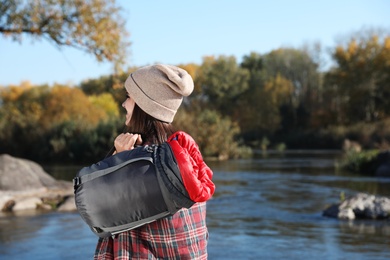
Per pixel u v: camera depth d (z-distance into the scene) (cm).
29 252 793
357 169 2527
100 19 1653
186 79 207
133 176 188
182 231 197
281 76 7569
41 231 978
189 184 187
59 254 779
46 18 1617
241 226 1022
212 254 764
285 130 6631
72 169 3006
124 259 195
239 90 7556
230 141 3875
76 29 1620
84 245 844
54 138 4122
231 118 7231
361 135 4959
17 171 1523
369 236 895
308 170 2630
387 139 4625
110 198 187
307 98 7125
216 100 7538
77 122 4131
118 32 1680
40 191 1532
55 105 5025
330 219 1097
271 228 993
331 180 2100
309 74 7275
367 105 6059
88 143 3916
